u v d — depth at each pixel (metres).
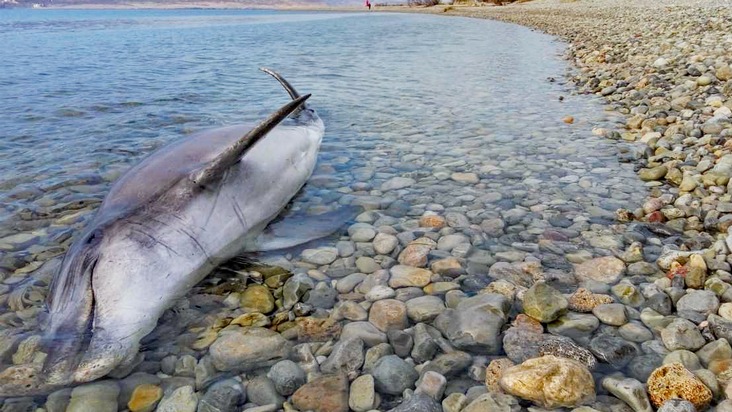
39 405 2.13
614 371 2.25
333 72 10.76
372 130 6.21
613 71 9.38
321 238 3.56
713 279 2.74
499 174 4.68
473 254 3.30
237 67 11.55
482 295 2.74
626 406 2.03
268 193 3.82
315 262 3.27
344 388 2.20
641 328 2.51
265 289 2.96
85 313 2.51
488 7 50.19
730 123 5.30
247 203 3.56
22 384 2.23
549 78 9.71
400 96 8.19
